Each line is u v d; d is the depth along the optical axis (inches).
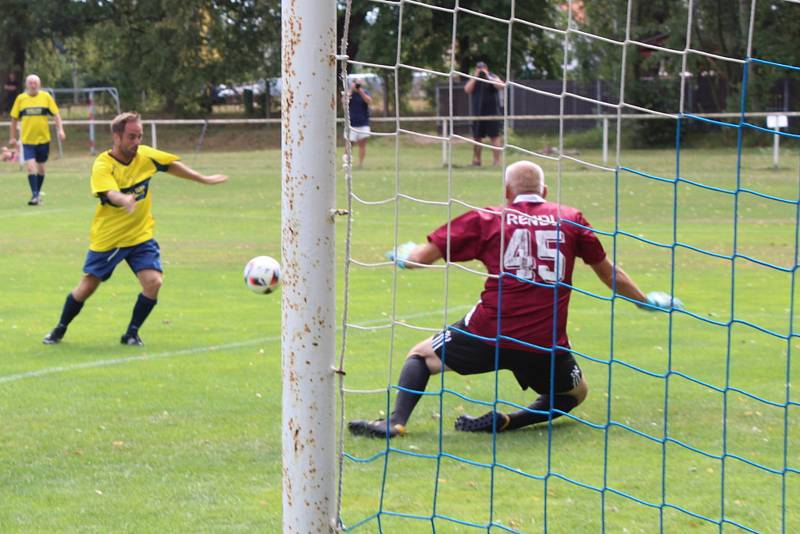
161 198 1518.2
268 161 2133.4
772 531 310.8
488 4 2137.1
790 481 357.7
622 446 401.4
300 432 253.6
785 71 2046.0
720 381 508.4
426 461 383.9
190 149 2667.3
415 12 1481.3
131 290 797.2
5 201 1454.2
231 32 3058.6
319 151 248.2
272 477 365.1
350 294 772.6
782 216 1273.4
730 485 353.4
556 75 2373.3
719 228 1166.3
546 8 2064.5
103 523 319.3
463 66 2368.4
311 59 245.6
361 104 1849.2
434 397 483.8
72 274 870.4
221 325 663.8
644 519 321.1
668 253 993.5
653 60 2210.9
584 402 470.0
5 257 962.1
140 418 444.1
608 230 1151.0
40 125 1396.4
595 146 2190.0
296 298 251.4
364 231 1155.3
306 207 249.0
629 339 616.1
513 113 2351.1
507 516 325.4
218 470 373.4
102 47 3309.5
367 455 390.9
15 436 416.2
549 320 408.5
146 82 3139.8
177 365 548.1
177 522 319.9
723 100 2204.7
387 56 2326.5
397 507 335.6
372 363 549.3
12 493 348.2
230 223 1246.3
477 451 397.1
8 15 3184.1
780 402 467.2
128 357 567.8
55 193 1558.8
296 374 253.1
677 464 377.4
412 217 1279.5
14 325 655.8
